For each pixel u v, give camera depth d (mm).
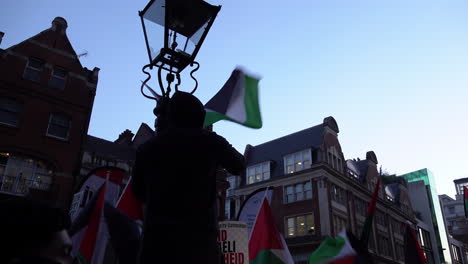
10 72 19594
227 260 6336
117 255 3469
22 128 19016
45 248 1338
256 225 7328
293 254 31531
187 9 3994
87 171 20609
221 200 25719
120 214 3775
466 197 17016
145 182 2281
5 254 1261
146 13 4125
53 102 20453
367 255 6746
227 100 3291
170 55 3895
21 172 18500
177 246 2006
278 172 36500
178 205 2094
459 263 59750
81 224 5234
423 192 60844
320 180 32562
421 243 51844
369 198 39844
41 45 21234
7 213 1312
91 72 22766
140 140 30469
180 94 2445
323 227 30531
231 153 2373
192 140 2242
